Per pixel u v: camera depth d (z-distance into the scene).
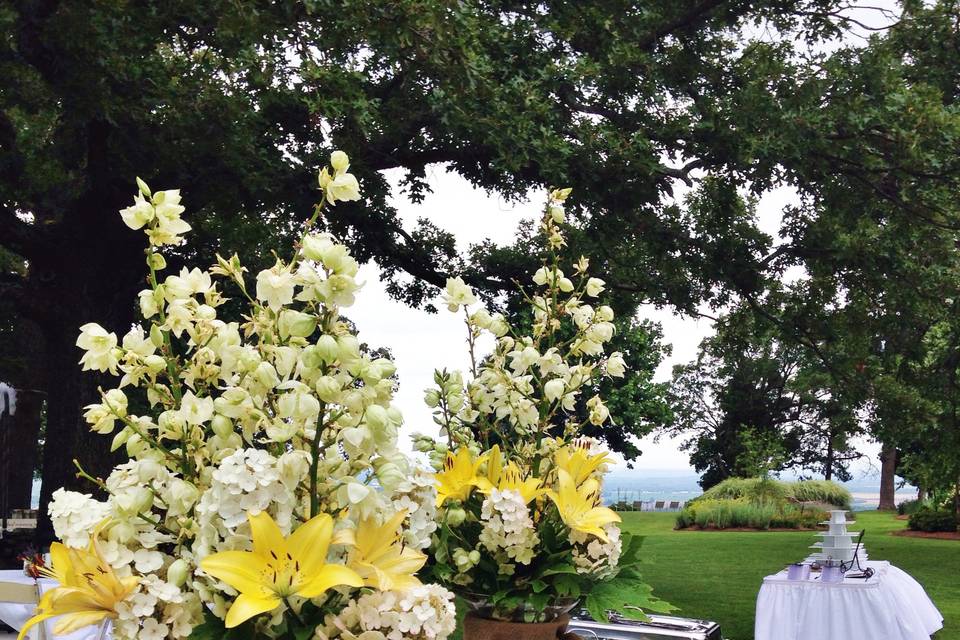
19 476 19.53
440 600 1.52
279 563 1.46
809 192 12.99
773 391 45.75
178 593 1.47
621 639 4.69
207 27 10.02
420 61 9.41
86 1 9.43
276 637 1.53
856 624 6.98
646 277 14.30
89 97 9.63
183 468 1.60
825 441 45.50
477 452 2.49
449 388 2.52
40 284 11.71
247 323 1.64
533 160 9.86
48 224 12.03
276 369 1.58
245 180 10.27
